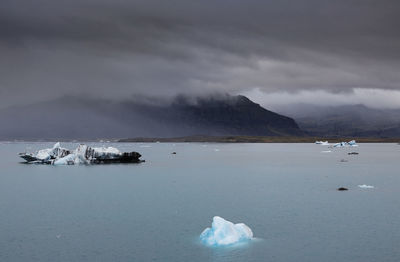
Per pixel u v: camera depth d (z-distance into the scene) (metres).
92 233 38.94
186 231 39.59
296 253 33.22
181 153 197.25
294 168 107.25
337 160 140.12
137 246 35.06
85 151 111.38
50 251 33.88
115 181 76.25
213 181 77.44
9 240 36.88
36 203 53.69
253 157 159.88
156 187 68.44
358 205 51.66
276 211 48.22
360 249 34.16
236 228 37.41
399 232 39.03
